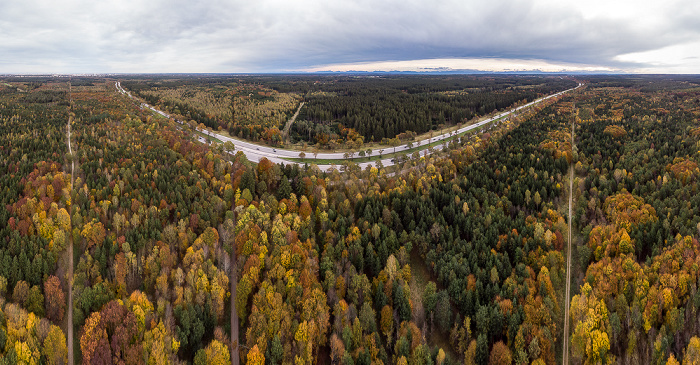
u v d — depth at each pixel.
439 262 101.94
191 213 117.44
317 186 134.75
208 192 130.75
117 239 100.25
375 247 110.81
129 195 124.00
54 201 120.19
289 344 78.00
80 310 80.75
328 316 84.50
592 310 81.44
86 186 123.06
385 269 97.75
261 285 91.56
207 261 93.44
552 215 120.62
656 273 89.25
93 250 98.06
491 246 109.12
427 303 92.44
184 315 79.38
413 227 118.00
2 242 94.12
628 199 120.56
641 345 79.44
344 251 103.69
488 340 84.75
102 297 83.81
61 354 73.44
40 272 88.88
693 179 130.25
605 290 87.50
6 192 118.00
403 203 129.12
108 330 76.69
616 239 101.75
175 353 76.00
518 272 95.88
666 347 73.94
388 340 85.31
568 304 94.19
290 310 84.94
